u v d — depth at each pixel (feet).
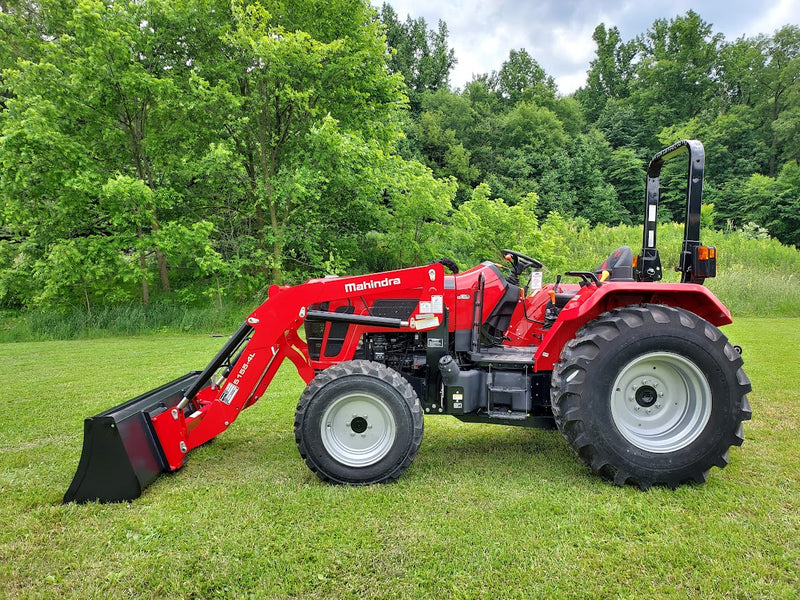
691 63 149.18
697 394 9.81
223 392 10.95
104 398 17.79
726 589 6.53
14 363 24.61
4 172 33.17
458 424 14.21
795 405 15.20
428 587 6.69
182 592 6.69
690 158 10.52
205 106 35.65
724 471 10.34
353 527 8.23
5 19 40.29
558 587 6.63
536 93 175.42
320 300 11.07
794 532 7.86
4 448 12.64
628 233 63.21
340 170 36.96
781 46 139.54
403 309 11.61
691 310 10.95
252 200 41.32
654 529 8.05
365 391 10.02
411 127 108.68
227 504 9.17
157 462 10.26
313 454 10.03
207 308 38.81
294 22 39.17
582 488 9.66
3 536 8.16
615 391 10.02
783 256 53.88
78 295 38.93
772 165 118.11
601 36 211.41
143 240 34.99
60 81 33.68
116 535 8.14
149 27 36.06
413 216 40.57
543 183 106.01
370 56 38.86
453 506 8.94
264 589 6.69
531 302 13.97
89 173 33.65
